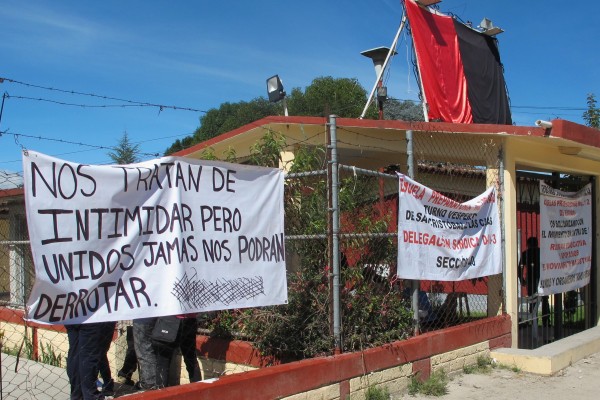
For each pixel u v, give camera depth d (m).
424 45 10.14
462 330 6.67
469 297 8.83
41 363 7.30
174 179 4.25
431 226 6.28
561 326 9.11
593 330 8.98
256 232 4.79
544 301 8.97
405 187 5.95
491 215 7.33
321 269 5.57
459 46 10.84
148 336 5.42
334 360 5.07
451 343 6.47
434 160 8.01
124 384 6.39
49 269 3.62
